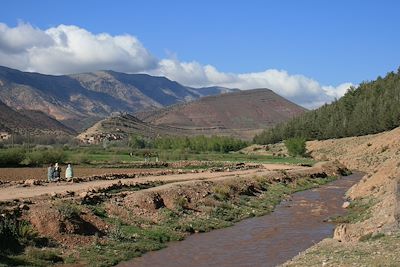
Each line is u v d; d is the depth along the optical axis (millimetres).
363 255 19484
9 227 23828
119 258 24750
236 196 46812
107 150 136375
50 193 33719
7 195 33375
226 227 34938
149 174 61875
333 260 19297
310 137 171625
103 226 28781
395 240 21500
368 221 27906
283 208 45156
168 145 175750
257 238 30797
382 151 100312
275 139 195125
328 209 43594
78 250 24969
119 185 41312
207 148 174625
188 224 33469
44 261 22641
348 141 138125
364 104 159875
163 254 26297
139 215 32781
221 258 25375
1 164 75500
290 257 25547
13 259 21859
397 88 164000
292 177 67812
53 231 25734
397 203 27891
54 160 82250
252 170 76812
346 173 88375
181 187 41594
